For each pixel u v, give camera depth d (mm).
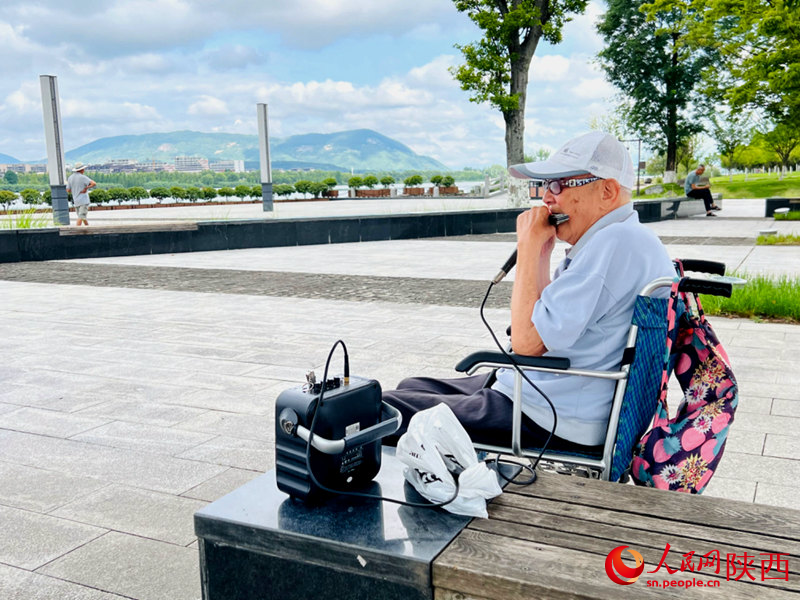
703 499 1897
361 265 12734
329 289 9953
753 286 7844
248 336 6898
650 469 2174
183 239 15594
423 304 8633
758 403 4602
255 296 9438
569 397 2320
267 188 25500
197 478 3570
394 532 1775
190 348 6406
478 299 8953
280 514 1898
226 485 3486
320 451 1904
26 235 14008
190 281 10977
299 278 11133
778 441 3943
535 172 2314
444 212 18938
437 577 1625
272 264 13125
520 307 2270
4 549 2883
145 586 2607
